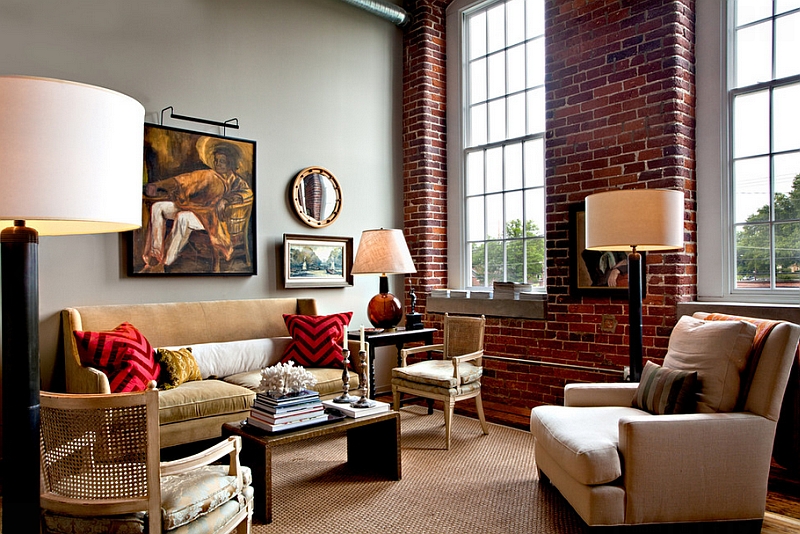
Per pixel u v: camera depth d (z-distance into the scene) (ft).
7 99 3.85
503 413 14.23
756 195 11.58
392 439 9.71
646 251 12.25
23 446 4.39
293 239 14.83
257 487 8.14
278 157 14.74
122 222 4.42
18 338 4.38
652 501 7.17
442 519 8.11
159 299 12.64
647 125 12.23
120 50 12.15
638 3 12.39
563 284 13.82
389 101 17.49
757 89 11.57
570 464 7.36
